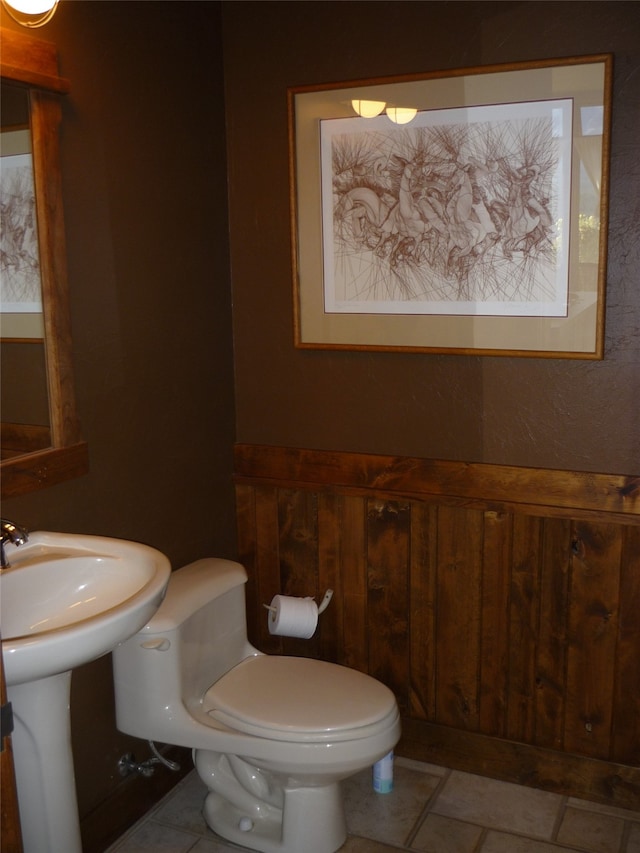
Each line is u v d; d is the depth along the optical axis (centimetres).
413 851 225
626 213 215
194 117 244
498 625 248
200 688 227
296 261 254
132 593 175
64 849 183
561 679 244
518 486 238
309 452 264
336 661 273
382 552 260
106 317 218
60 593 181
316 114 243
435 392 245
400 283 242
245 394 272
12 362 190
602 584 234
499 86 220
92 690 222
